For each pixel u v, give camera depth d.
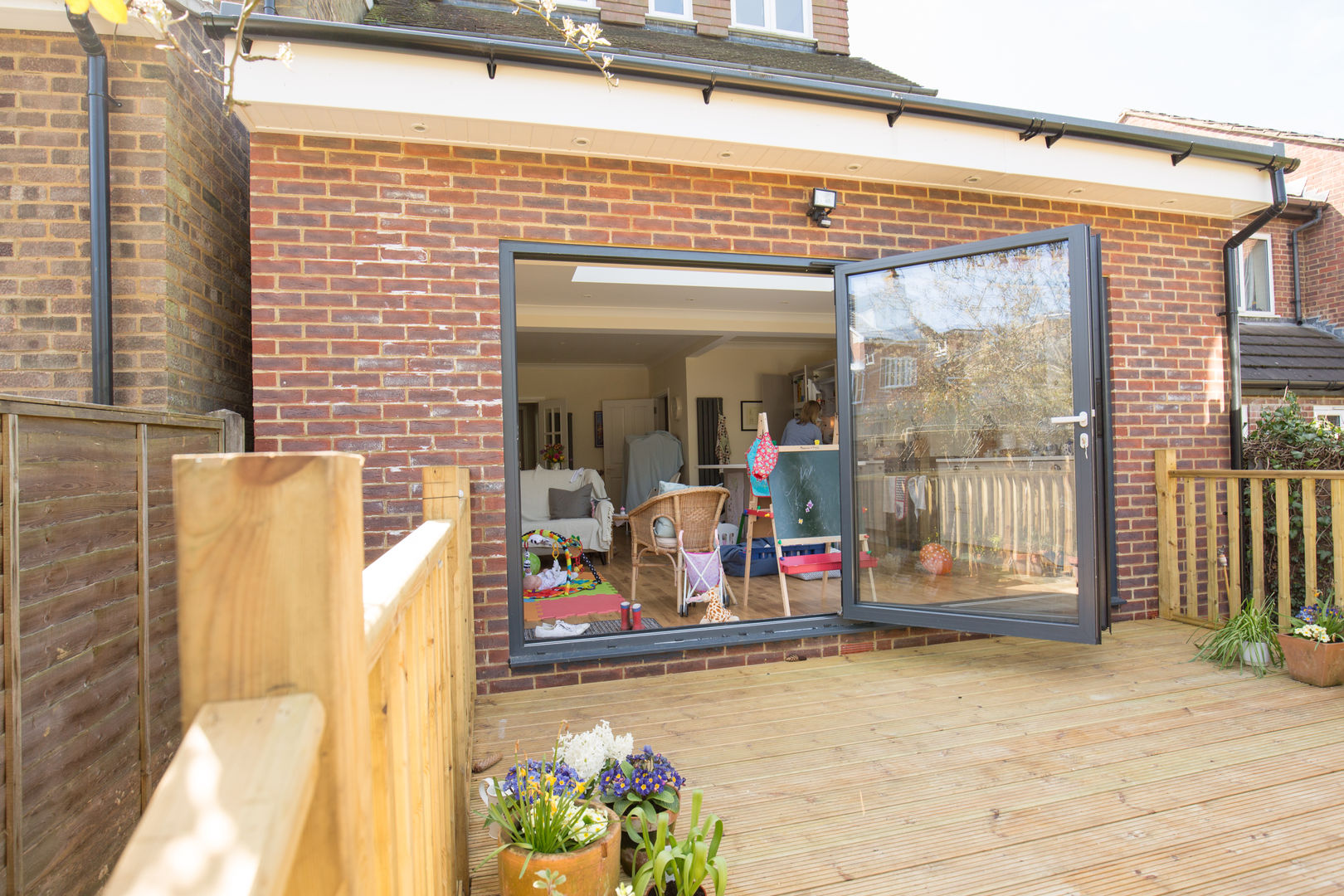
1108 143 3.94
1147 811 2.15
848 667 3.61
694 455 10.04
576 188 3.43
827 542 4.46
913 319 3.80
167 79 2.91
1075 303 3.39
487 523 3.29
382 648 0.77
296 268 3.12
